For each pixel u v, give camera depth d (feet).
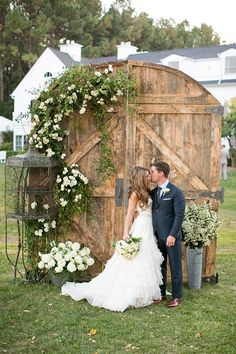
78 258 21.20
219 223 22.81
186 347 15.85
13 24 162.09
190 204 23.20
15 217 22.25
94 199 23.26
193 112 22.88
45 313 18.83
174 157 23.00
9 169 22.66
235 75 107.45
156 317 18.65
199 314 19.04
